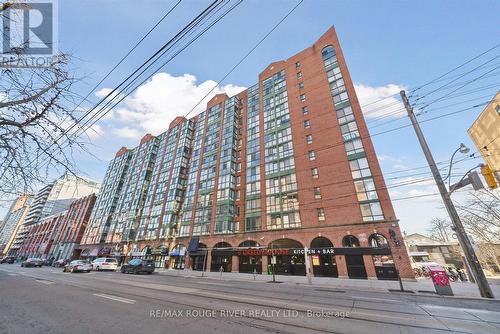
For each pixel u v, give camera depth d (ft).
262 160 116.16
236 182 124.26
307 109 109.50
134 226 165.78
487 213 59.88
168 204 149.28
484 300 35.27
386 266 67.82
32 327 18.51
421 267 89.86
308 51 122.93
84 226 219.61
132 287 41.27
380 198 76.38
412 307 28.43
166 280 56.90
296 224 91.15
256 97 142.31
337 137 93.61
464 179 42.22
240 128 143.43
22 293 33.55
